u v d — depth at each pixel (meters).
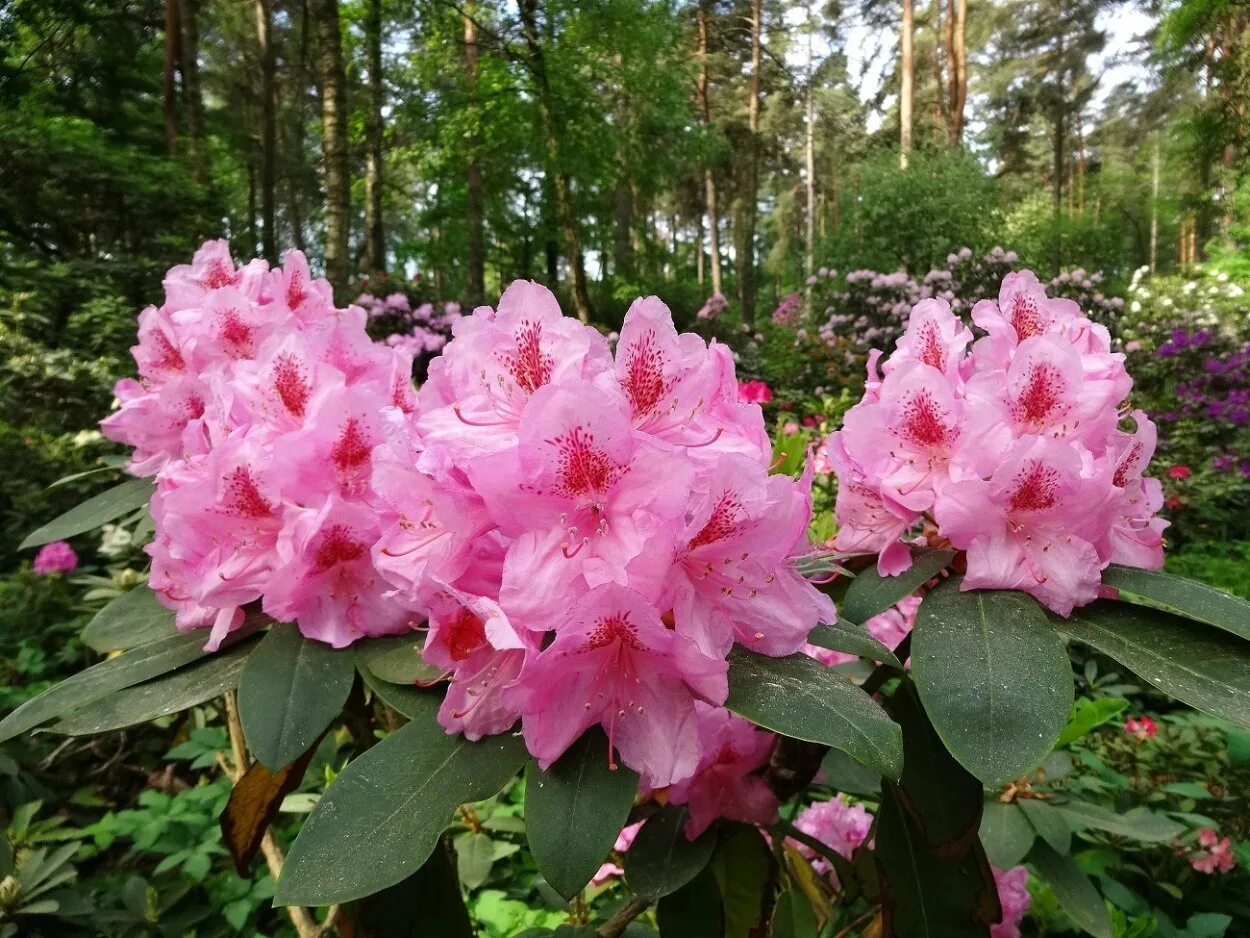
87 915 1.02
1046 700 0.38
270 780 0.48
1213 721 1.24
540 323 0.38
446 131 5.21
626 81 5.66
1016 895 0.77
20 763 1.31
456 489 0.34
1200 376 3.79
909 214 6.14
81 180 3.77
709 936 0.45
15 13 4.27
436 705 0.39
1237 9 4.74
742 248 9.01
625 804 0.33
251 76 7.86
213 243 0.66
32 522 2.00
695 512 0.34
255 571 0.43
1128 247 12.27
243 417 0.47
